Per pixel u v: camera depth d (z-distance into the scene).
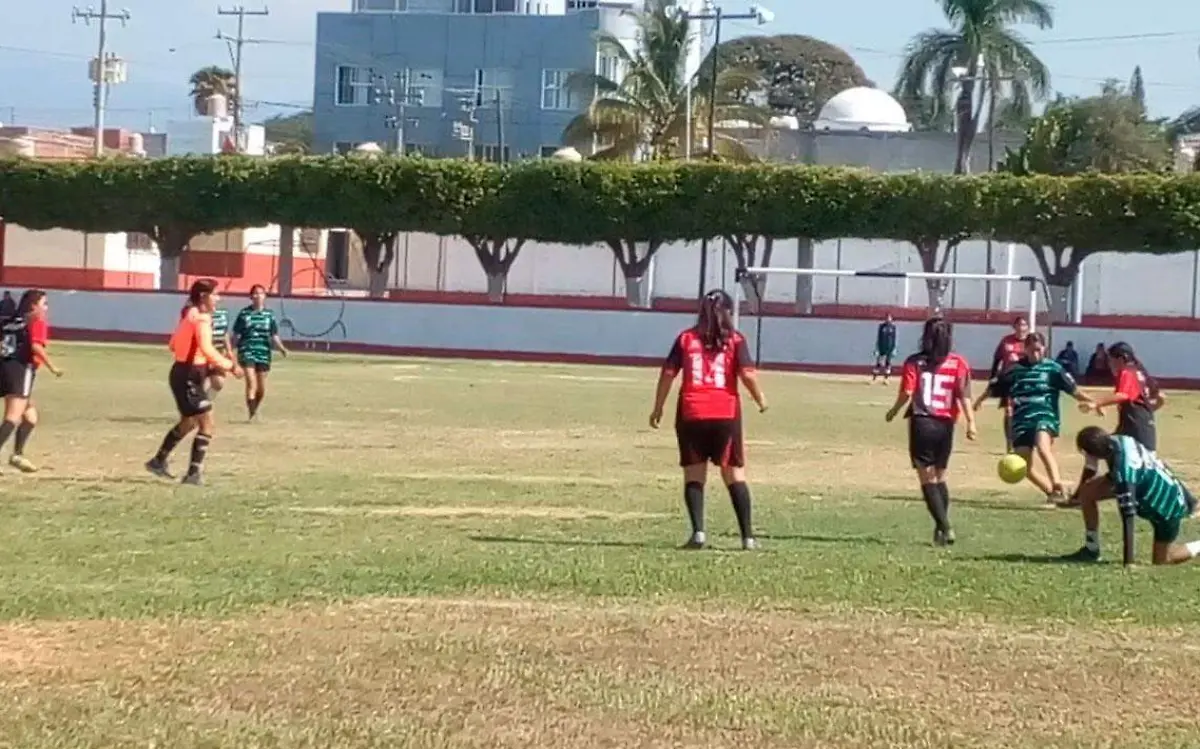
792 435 29.27
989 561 13.98
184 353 18.47
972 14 73.50
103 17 78.94
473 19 91.00
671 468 22.02
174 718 8.02
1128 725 8.30
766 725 8.12
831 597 11.76
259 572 12.27
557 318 61.25
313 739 7.70
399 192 62.31
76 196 63.91
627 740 7.82
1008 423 21.38
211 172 63.16
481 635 10.05
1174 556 13.90
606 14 88.94
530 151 90.31
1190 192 58.59
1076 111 73.62
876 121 85.81
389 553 13.46
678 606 11.23
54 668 8.97
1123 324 59.53
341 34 92.44
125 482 18.42
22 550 13.20
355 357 57.09
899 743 7.86
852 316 60.50
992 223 59.62
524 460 22.80
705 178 61.12
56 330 63.25
